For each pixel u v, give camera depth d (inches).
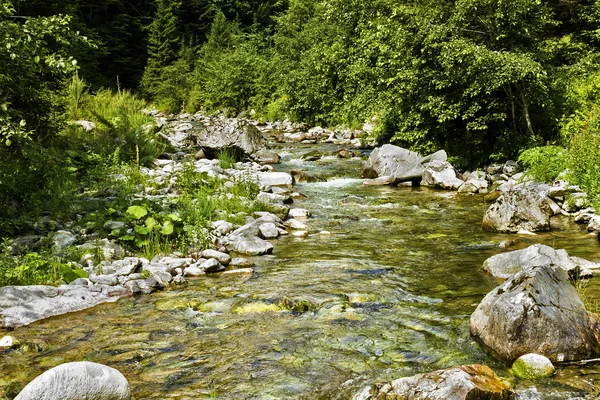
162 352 171.0
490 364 159.2
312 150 787.4
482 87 510.6
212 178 459.5
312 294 223.6
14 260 244.1
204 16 2332.7
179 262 264.4
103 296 221.6
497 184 490.3
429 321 193.2
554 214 368.8
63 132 551.2
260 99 1518.2
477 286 231.0
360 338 179.8
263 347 174.1
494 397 131.4
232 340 179.9
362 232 340.8
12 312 197.9
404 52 563.8
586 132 420.5
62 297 212.5
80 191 396.2
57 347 174.9
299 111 1220.5
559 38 711.7
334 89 1059.3
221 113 1664.6
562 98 540.4
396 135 642.2
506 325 161.9
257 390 146.6
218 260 270.8
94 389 127.5
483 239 318.0
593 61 616.4
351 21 706.8
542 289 167.3
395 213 398.3
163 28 2015.3
